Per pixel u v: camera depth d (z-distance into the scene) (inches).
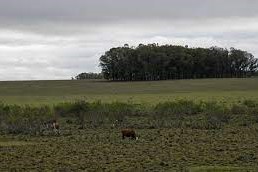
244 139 1334.9
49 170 873.5
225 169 852.6
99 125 1827.0
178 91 4510.3
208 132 1551.4
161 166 898.1
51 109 2156.7
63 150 1142.3
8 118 1867.6
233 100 2837.1
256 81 5536.4
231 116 2057.1
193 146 1182.3
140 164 920.3
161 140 1327.5
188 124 1788.9
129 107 2220.7
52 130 1625.2
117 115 2011.6
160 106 2246.6
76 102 2123.5
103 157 1013.2
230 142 1267.2
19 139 1434.5
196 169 854.5
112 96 3784.5
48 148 1191.6
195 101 2677.2
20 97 3971.5
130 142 1286.9
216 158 981.8
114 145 1223.5
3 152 1127.0
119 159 983.0
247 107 2272.4
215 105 2250.2
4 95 4429.1
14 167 912.3
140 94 4133.9
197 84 5334.6
